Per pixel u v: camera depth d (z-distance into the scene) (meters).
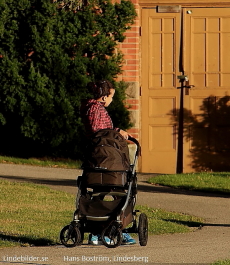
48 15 51.25
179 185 44.09
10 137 53.78
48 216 33.56
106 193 24.42
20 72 51.78
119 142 24.78
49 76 51.62
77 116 51.34
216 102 53.00
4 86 51.44
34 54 51.84
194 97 53.16
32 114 51.47
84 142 51.34
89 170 24.55
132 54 52.59
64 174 47.91
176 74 53.25
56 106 51.25
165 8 53.16
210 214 35.47
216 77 53.12
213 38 53.09
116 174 24.44
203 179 46.06
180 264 22.92
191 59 53.22
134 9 52.12
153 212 35.41
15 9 51.75
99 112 25.58
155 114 53.31
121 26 51.97
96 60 51.38
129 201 24.72
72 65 51.31
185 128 53.00
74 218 23.67
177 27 53.22
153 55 53.34
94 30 51.66
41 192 39.88
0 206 35.66
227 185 44.09
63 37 51.47
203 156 52.94
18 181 43.56
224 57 53.09
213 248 26.23
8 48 52.06
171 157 53.25
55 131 51.25
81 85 51.00
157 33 53.25
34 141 52.78
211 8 53.09
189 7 53.22
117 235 23.53
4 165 50.84
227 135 52.84
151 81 53.38
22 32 51.88
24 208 35.41
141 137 53.41
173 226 31.84
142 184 45.19
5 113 52.44
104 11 51.84
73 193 40.25
